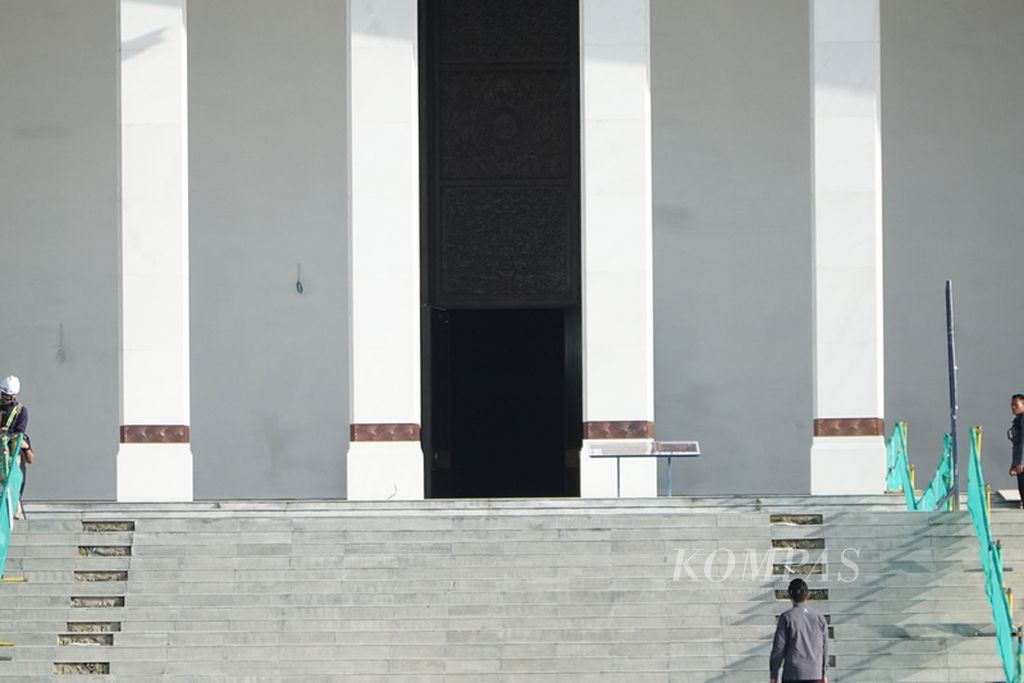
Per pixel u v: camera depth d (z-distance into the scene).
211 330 111.00
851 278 95.88
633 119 96.44
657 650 74.94
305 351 110.94
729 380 110.25
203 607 77.19
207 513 84.62
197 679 74.19
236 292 111.25
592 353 95.94
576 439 110.25
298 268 111.38
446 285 110.81
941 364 110.38
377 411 96.25
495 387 115.94
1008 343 110.50
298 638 75.56
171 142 96.50
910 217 111.12
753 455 109.88
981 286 110.81
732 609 77.12
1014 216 111.12
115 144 112.06
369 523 81.81
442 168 111.25
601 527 81.44
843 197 96.12
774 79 111.56
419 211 110.62
